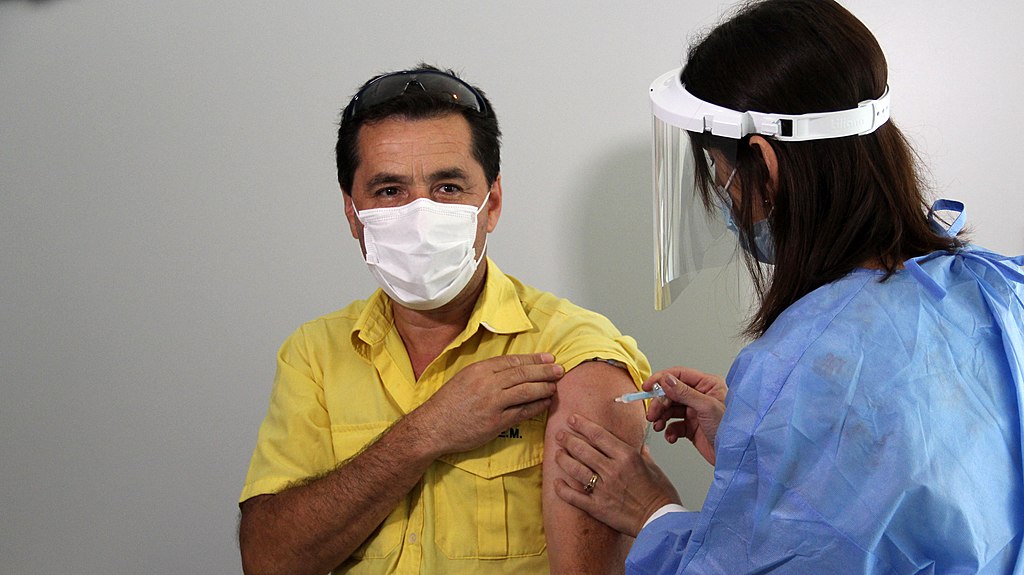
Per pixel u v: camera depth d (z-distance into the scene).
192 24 2.29
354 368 1.59
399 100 1.45
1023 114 1.92
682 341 2.10
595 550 1.40
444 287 1.47
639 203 2.09
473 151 1.47
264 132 2.27
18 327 2.46
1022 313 1.11
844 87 1.08
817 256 1.10
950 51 1.93
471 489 1.46
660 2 2.04
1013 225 1.95
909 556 0.98
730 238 1.26
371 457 1.44
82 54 2.36
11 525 2.51
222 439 2.37
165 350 2.38
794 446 1.01
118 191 2.37
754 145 1.12
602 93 2.09
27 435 2.48
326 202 2.26
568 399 1.45
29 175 2.41
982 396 1.03
